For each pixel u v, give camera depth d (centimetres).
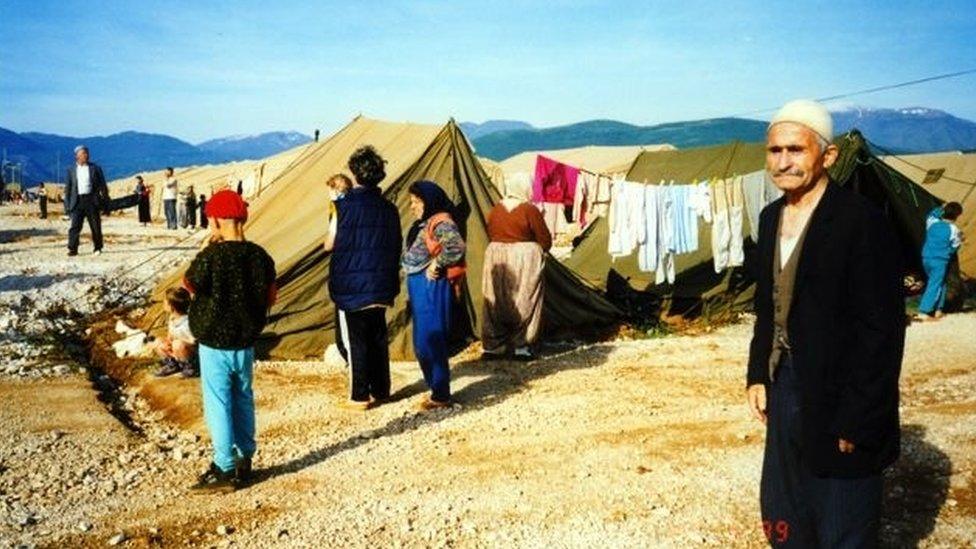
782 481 308
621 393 707
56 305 1070
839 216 277
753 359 315
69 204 1587
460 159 950
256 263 476
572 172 1073
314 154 1127
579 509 457
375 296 628
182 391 682
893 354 270
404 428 604
